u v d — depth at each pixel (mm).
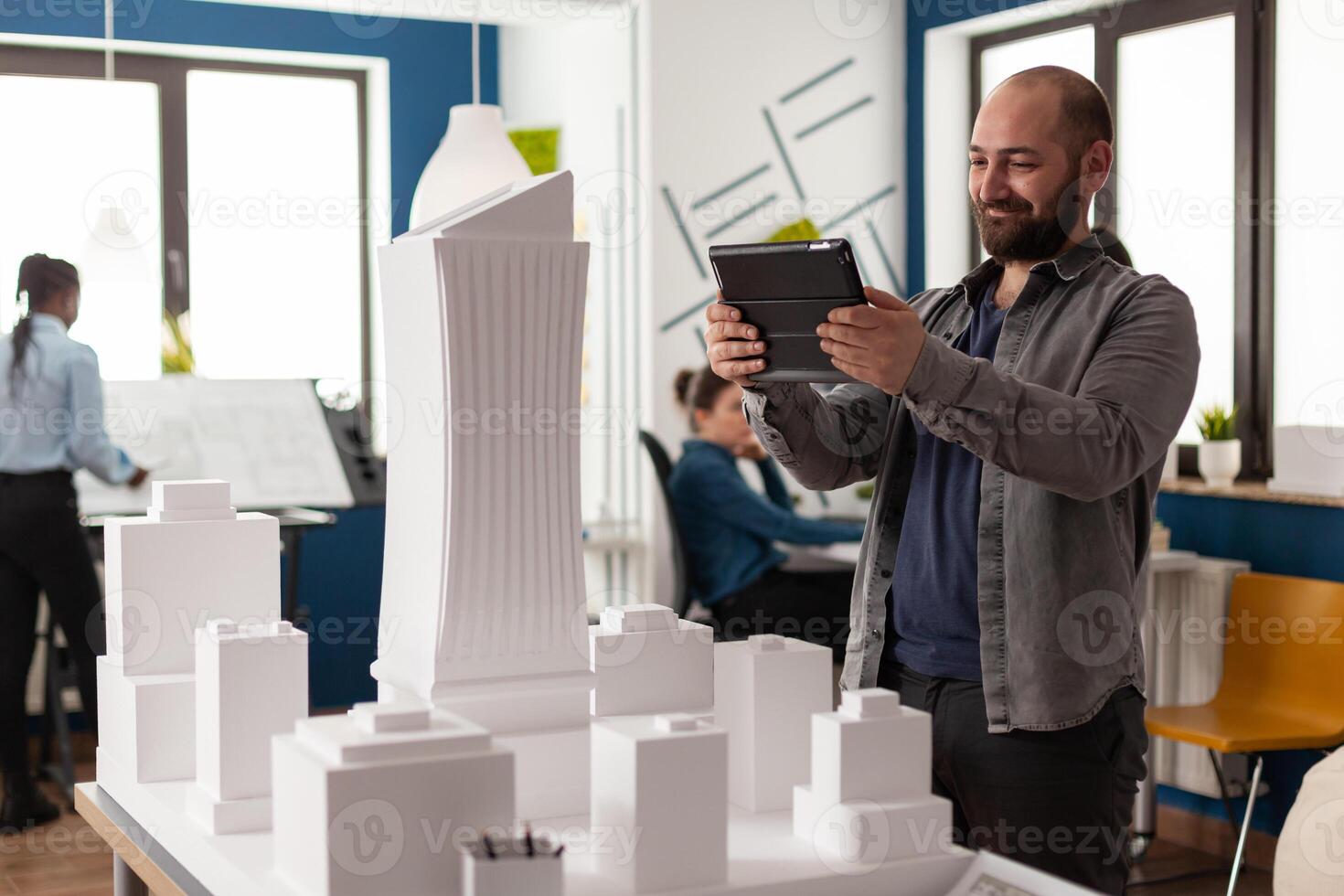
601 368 5035
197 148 5121
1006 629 1602
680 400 4703
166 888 1438
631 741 1207
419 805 1169
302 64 5281
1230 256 4047
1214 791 3699
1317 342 3816
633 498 4852
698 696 1641
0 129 4770
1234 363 4035
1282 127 3910
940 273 5074
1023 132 1657
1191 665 3672
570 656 1515
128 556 1683
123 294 4047
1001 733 1597
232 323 5191
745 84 4820
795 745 1496
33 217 4812
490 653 1477
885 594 1762
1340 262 3729
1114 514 1625
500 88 5590
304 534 5016
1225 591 3605
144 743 1637
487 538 1471
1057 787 1586
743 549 4172
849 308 1421
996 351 1725
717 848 1232
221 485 1768
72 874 3389
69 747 4066
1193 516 3879
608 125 4879
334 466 4555
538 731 1493
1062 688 1572
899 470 1769
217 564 1730
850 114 5012
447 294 1435
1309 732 3158
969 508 1663
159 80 5039
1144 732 1670
